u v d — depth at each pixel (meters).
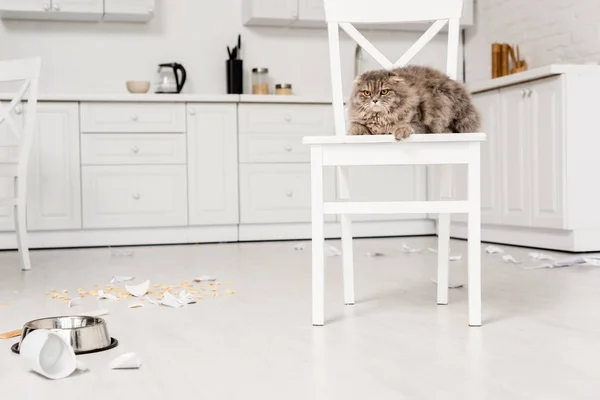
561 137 3.56
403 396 1.31
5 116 3.38
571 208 3.55
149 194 4.45
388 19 2.16
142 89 4.60
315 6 4.83
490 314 2.09
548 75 3.62
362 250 3.96
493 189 4.20
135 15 4.63
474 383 1.39
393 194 4.74
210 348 1.72
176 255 3.88
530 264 3.22
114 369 1.53
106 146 4.38
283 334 1.86
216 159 4.54
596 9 3.95
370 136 1.89
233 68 4.80
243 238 4.64
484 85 4.20
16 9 4.40
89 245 4.40
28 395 1.36
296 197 4.65
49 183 4.30
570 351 1.64
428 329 1.89
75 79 4.80
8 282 2.93
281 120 4.61
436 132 2.03
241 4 5.02
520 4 4.67
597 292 2.45
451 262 3.35
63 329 1.69
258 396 1.33
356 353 1.64
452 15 2.18
